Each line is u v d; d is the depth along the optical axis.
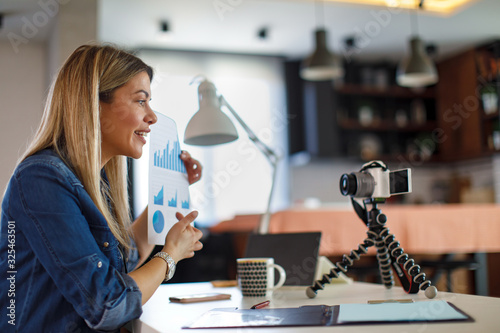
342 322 0.67
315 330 0.65
